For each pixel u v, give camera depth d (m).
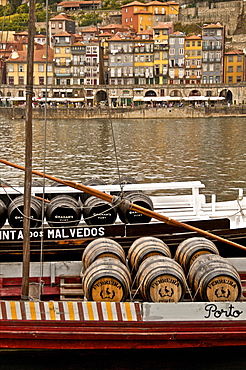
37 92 127.38
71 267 14.89
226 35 159.12
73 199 16.44
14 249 15.99
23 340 12.55
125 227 16.33
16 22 148.88
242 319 12.86
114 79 131.00
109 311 12.57
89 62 130.62
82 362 13.02
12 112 115.69
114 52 130.00
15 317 12.44
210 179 41.75
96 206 16.25
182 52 130.00
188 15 162.12
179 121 108.38
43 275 14.94
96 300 12.70
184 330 12.72
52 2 186.88
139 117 119.12
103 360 13.02
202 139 72.00
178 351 13.14
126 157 54.59
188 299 13.31
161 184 17.19
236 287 12.91
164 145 65.31
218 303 12.74
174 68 130.62
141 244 14.15
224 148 61.75
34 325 12.48
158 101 128.88
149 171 46.19
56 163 50.28
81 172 45.47
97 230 16.23
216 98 121.56
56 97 128.25
